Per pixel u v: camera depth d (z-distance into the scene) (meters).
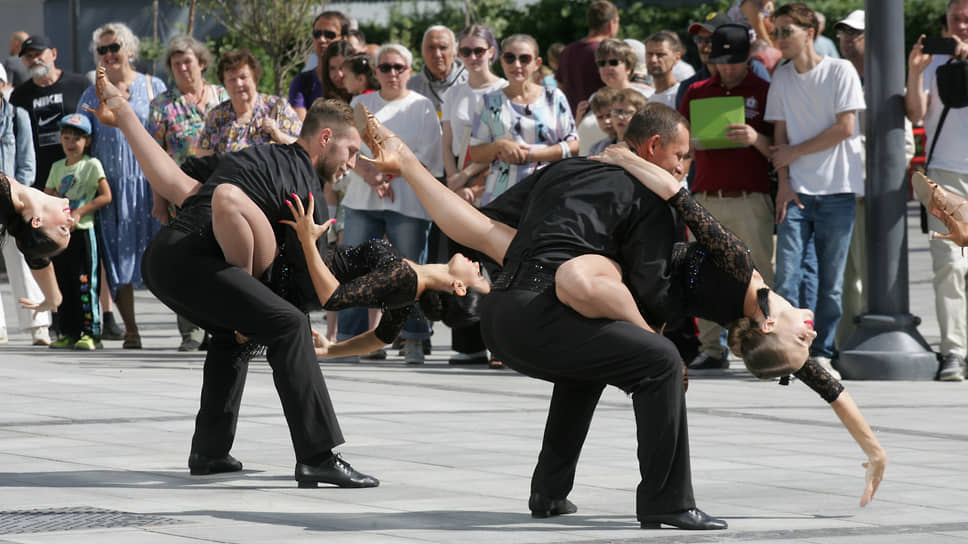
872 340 18.31
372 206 19.55
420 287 10.13
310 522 9.34
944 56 18.59
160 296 10.98
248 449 12.34
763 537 9.02
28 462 11.52
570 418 9.73
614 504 10.15
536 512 9.65
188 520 9.34
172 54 20.12
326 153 10.86
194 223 10.76
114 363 19.17
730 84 18.53
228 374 11.17
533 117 19.11
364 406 15.10
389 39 57.69
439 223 9.82
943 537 9.06
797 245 18.12
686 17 57.09
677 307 9.55
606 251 9.28
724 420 14.44
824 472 11.48
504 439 12.96
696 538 8.97
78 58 32.81
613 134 17.95
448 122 19.78
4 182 10.80
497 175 19.08
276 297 10.68
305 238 10.25
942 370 18.12
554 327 9.18
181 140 20.03
